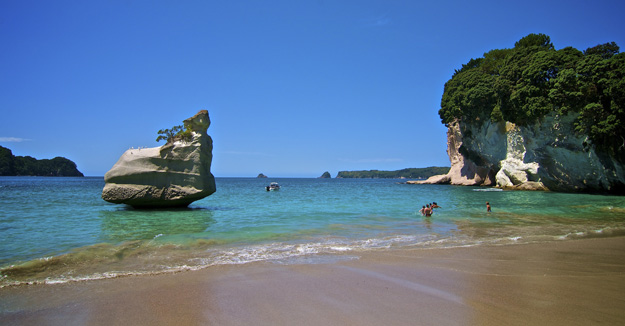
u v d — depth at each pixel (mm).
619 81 32344
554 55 39844
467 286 7523
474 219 18562
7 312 6062
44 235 13125
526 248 11312
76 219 17656
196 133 23328
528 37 57188
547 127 41281
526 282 7797
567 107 37438
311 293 7066
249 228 15281
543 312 6098
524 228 15547
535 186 49688
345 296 6906
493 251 10867
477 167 70625
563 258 10000
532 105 40312
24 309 6199
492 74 60969
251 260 9656
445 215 20328
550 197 35656
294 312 6121
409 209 23906
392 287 7449
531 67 40812
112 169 21953
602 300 6703
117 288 7312
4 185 67062
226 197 38938
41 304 6434
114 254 10117
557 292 7141
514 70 44688
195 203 29578
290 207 25562
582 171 41062
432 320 5777
